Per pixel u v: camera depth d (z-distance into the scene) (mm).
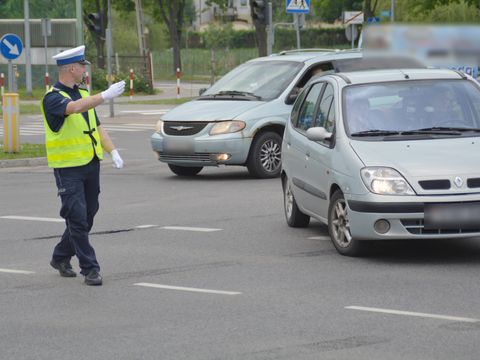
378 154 18422
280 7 148125
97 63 101000
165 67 137375
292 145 21797
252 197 27453
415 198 17594
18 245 20781
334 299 15305
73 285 16844
